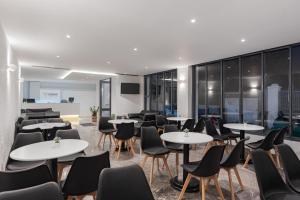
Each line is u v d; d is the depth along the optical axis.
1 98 3.32
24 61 6.72
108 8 2.81
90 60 6.46
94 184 2.07
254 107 5.38
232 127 4.47
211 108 6.66
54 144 2.67
